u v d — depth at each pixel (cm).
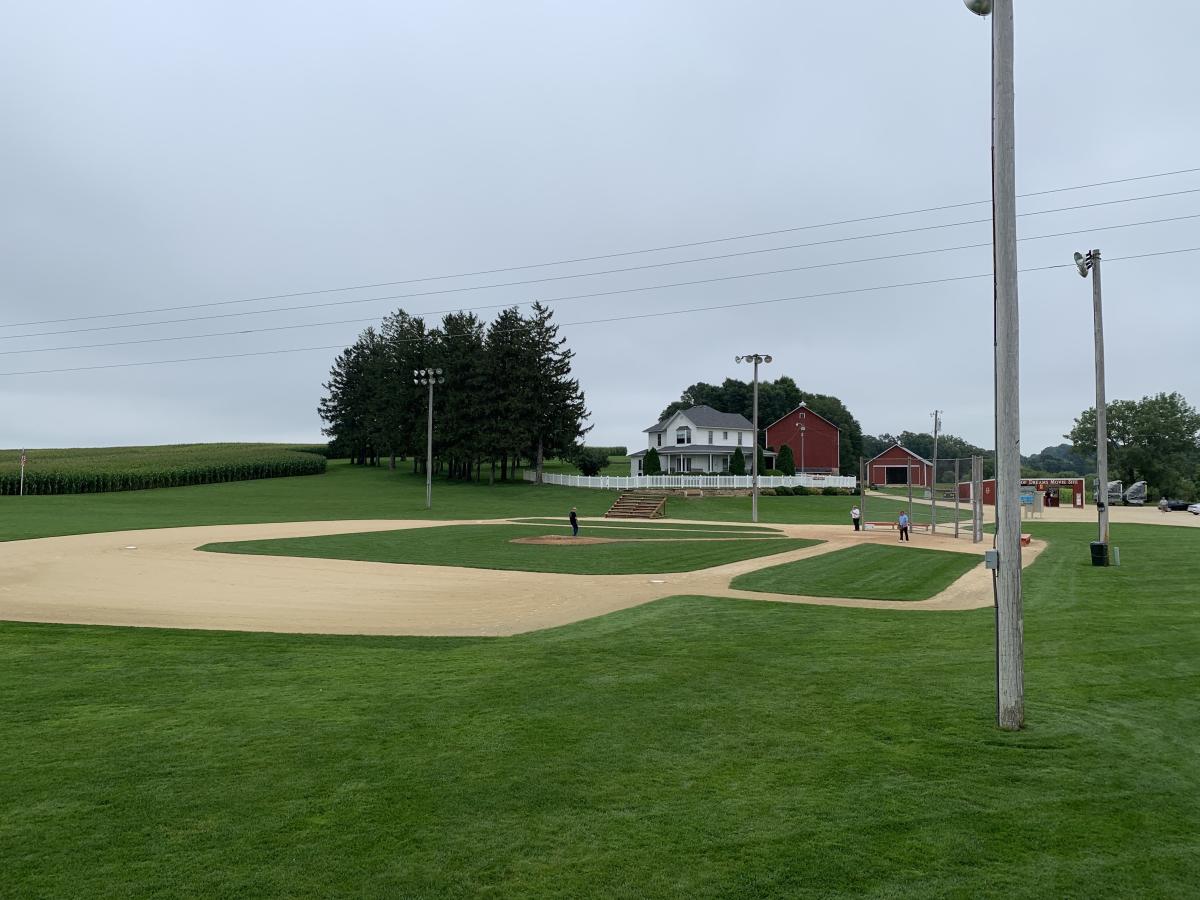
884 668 1206
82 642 1423
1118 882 582
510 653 1328
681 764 810
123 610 1805
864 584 2186
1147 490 9519
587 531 4162
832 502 6712
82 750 844
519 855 619
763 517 5516
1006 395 906
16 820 674
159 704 1020
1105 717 957
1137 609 1700
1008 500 918
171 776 772
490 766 802
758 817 689
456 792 736
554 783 759
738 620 1622
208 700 1038
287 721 946
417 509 5981
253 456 10112
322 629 1589
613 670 1199
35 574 2417
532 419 7794
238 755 830
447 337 8194
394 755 831
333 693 1073
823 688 1091
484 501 6575
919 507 6488
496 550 3186
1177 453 9462
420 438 8188
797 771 792
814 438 9831
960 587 2120
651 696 1055
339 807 702
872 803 718
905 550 3131
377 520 5012
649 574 2452
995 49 900
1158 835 657
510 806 707
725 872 596
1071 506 7262
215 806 703
